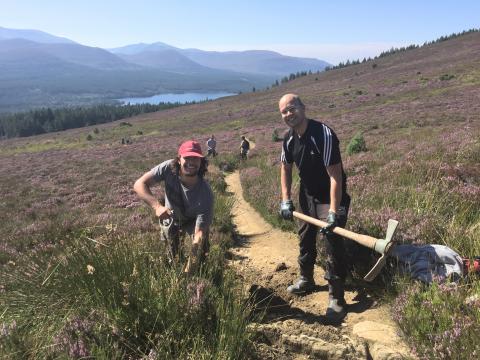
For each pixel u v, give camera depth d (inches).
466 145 398.0
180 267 146.9
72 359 107.2
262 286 183.3
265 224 362.9
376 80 3705.7
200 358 112.7
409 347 123.3
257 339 134.6
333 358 123.9
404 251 171.9
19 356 112.3
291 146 168.2
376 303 158.6
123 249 147.1
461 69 2920.8
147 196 157.2
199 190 163.9
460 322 119.9
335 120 1758.1
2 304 140.0
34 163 1637.6
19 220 571.2
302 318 156.7
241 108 3929.6
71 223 390.9
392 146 615.2
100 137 3353.8
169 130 3137.3
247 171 773.3
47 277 142.6
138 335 120.3
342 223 161.6
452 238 182.4
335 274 156.8
